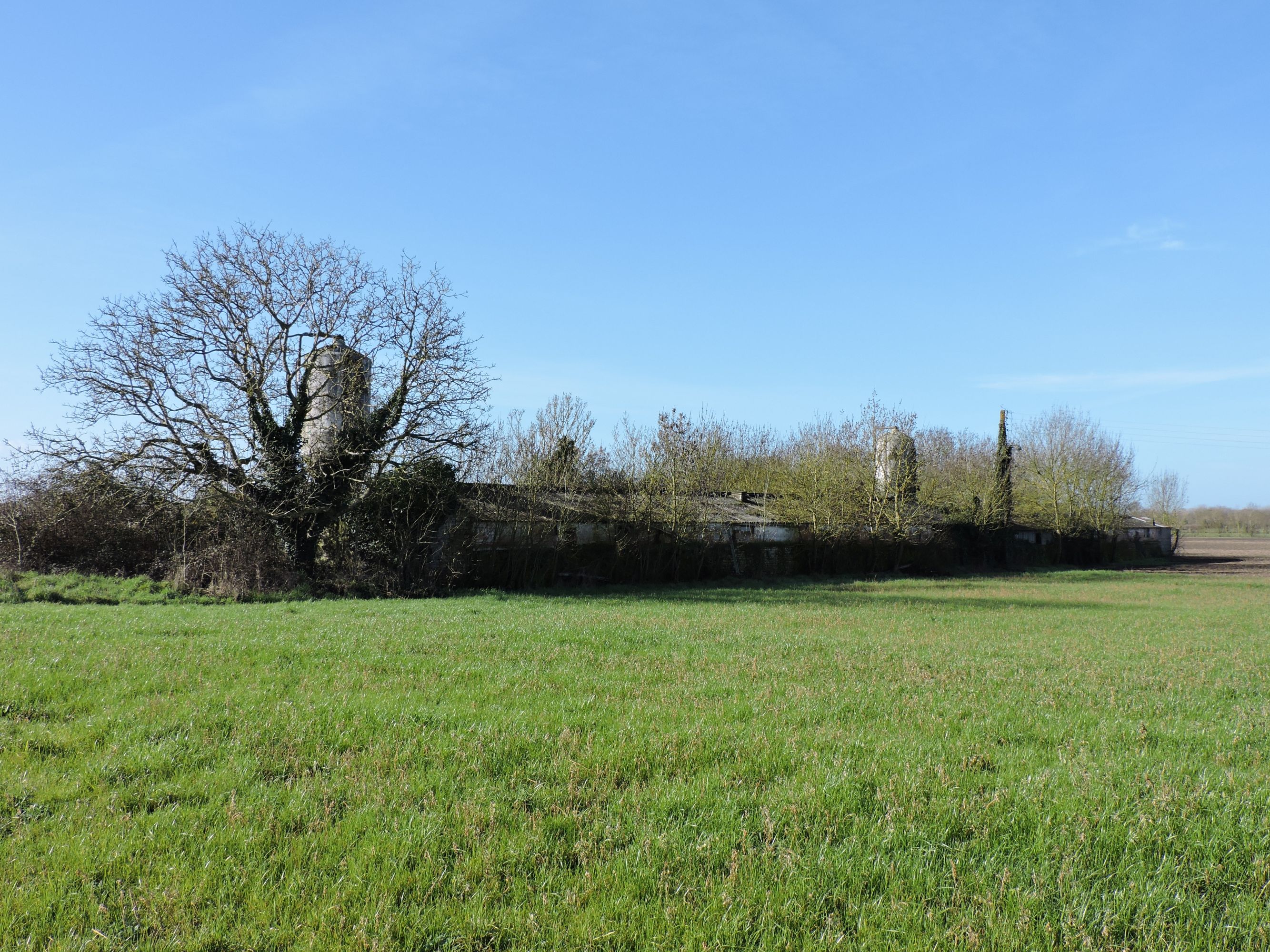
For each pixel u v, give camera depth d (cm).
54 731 772
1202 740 877
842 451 4938
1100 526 6475
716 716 916
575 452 3750
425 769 703
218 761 707
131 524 2692
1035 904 493
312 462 2889
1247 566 6384
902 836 579
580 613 2181
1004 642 1767
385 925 450
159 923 450
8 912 451
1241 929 468
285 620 1761
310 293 2889
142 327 2709
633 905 483
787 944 447
